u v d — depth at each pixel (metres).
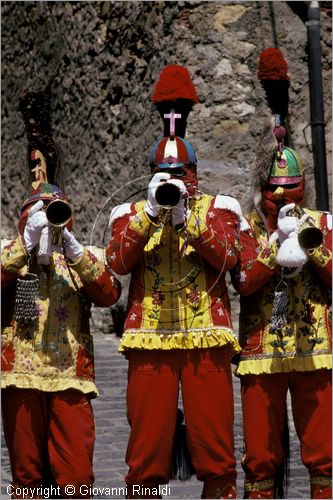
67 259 12.74
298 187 13.46
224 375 12.81
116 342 28.36
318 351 12.98
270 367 13.01
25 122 13.54
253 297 13.36
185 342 12.70
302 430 13.12
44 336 12.81
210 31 26.81
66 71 33.31
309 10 24.00
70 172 33.00
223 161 26.83
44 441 13.10
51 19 34.47
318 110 23.72
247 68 26.92
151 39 27.75
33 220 12.64
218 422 12.70
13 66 38.50
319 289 13.23
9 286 13.05
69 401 12.81
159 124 26.95
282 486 13.59
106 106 30.38
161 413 12.74
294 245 12.68
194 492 15.98
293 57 27.17
